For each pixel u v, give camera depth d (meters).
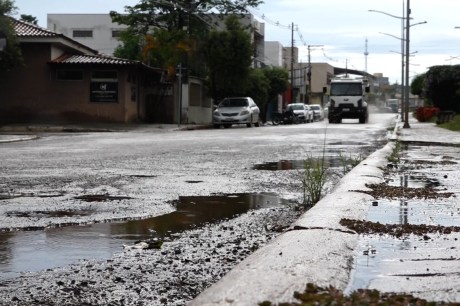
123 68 35.62
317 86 111.94
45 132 29.80
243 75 44.50
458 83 43.56
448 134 25.02
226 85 44.53
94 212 6.68
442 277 3.40
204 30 44.78
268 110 64.38
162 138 22.89
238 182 9.55
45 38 34.72
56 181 9.53
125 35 45.06
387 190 7.70
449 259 3.90
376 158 12.46
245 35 44.06
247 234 5.54
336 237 4.34
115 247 4.96
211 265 4.35
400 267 3.67
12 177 10.05
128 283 3.88
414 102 111.06
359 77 45.97
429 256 3.99
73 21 66.75
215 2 44.66
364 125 39.12
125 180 9.73
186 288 3.77
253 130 30.48
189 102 42.69
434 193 7.50
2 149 16.98
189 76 42.31
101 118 35.81
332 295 2.80
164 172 10.98
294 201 7.65
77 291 3.70
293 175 10.52
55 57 35.84
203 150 16.56
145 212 6.71
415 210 6.12
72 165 12.23
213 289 2.90
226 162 13.05
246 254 4.70
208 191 8.52
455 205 6.49
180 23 44.16
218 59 43.78
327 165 12.32
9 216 6.38
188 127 34.53
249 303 2.65
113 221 6.17
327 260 3.62
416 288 3.16
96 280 3.95
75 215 6.48
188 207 7.14
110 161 13.16
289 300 2.71
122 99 35.75
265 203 7.48
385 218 5.59
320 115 64.50
